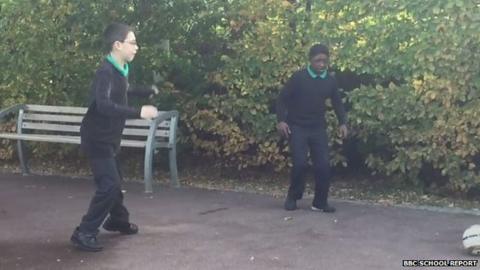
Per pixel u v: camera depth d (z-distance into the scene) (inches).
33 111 386.9
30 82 389.7
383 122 333.1
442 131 321.1
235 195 340.2
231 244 265.0
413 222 293.7
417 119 327.9
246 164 364.5
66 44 378.9
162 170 388.5
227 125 359.6
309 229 283.4
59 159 411.8
